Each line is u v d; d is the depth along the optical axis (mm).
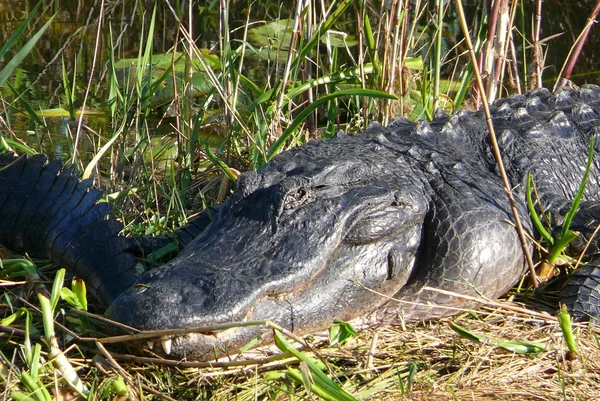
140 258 6480
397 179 6176
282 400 4934
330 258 5645
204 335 5039
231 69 8227
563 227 6148
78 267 5938
